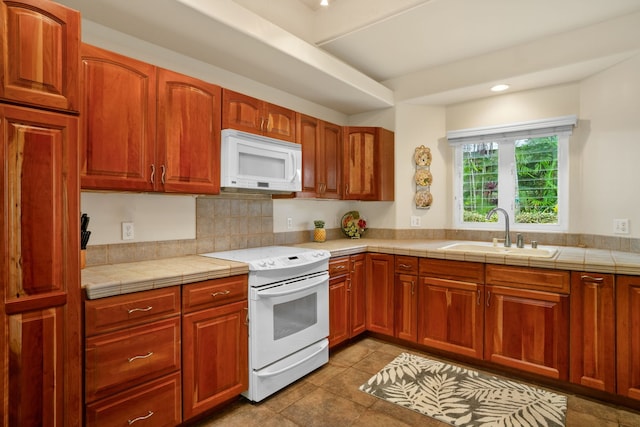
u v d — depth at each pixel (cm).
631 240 248
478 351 252
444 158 361
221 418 195
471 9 231
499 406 206
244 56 237
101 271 178
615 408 203
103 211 199
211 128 214
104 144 169
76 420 134
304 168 285
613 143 259
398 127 354
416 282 282
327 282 263
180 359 176
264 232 293
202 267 191
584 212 284
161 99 190
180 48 224
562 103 296
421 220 359
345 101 337
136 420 159
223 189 235
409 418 195
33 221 123
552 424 188
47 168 126
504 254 244
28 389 123
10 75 118
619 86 254
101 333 148
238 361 203
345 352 287
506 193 329
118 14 184
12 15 119
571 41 257
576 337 215
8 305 118
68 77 131
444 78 320
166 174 192
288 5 258
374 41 275
